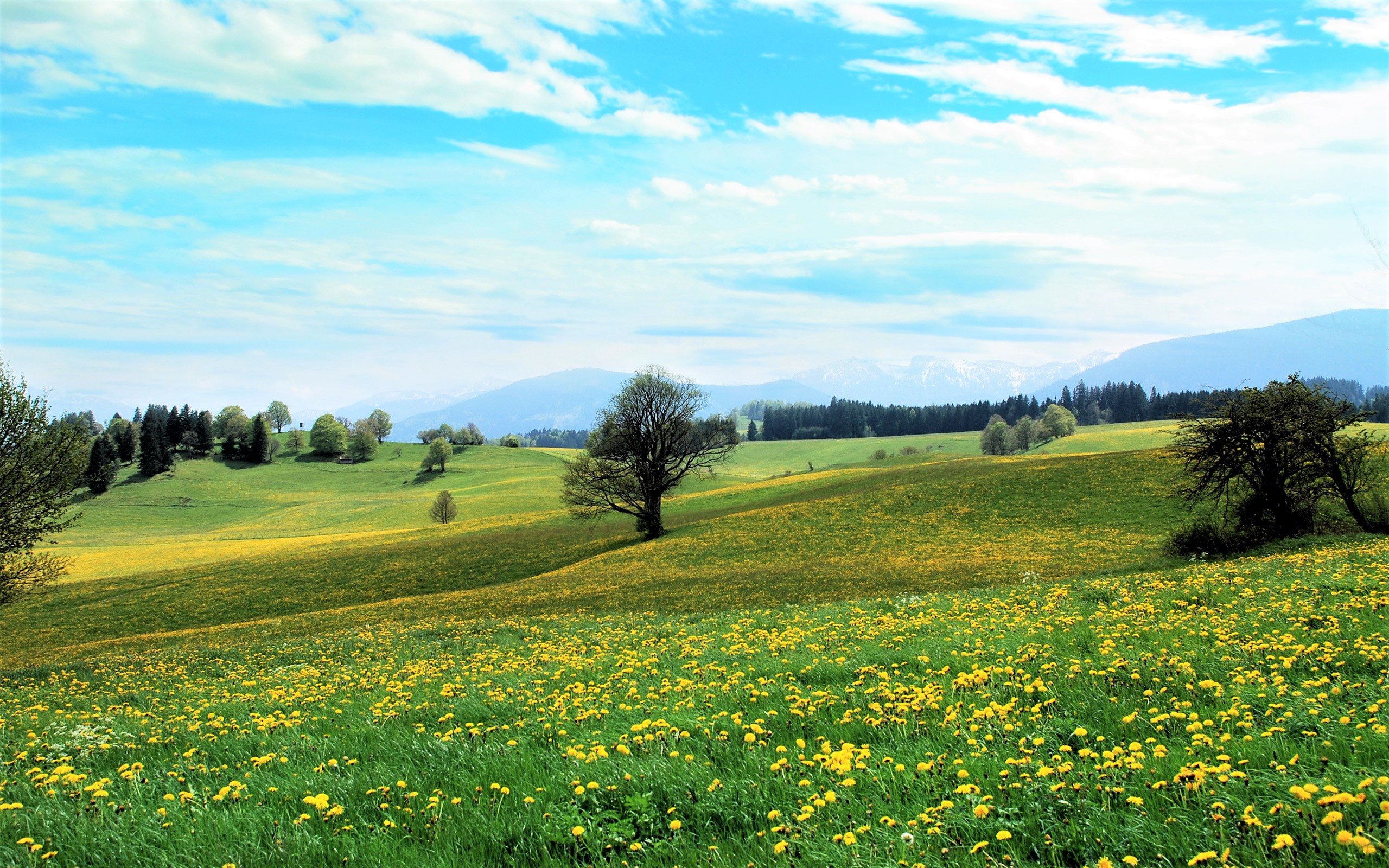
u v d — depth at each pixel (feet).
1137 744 19.43
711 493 312.09
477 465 632.38
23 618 173.88
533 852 18.07
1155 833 15.38
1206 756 19.20
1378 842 13.11
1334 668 27.37
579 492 223.10
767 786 20.61
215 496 525.34
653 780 21.75
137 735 37.17
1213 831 15.16
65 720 44.37
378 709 39.17
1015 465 236.43
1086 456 232.12
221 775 27.17
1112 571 109.81
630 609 114.11
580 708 34.53
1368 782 15.28
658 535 215.51
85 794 24.30
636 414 215.31
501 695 40.40
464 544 233.76
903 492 216.95
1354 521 109.09
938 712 26.91
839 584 122.72
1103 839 15.46
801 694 32.30
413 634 94.68
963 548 159.02
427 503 445.37
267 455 641.81
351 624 125.39
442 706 38.88
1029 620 50.44
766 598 114.93
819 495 257.55
